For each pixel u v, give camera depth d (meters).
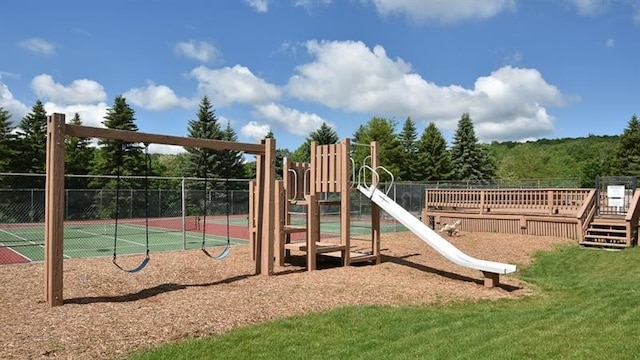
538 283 9.66
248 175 44.34
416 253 12.66
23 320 5.78
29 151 37.62
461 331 5.80
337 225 25.02
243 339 5.41
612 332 5.63
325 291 7.71
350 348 5.18
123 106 40.03
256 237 9.67
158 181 36.47
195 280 9.01
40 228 23.67
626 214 15.52
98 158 38.38
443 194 19.89
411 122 54.84
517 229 17.53
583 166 61.75
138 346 5.02
